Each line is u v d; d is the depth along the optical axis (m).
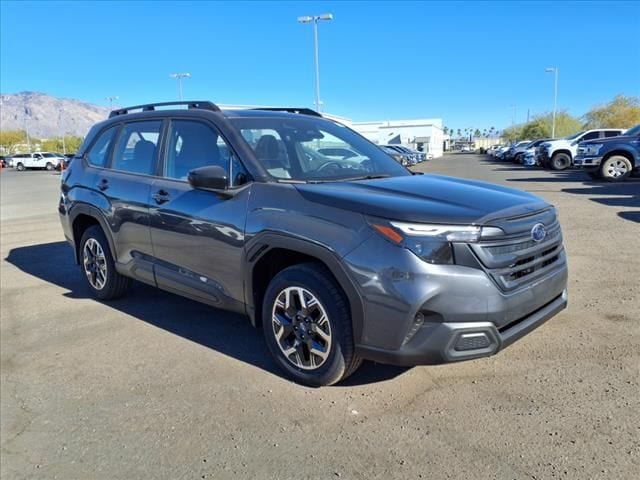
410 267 2.78
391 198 3.08
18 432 3.05
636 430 2.76
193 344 4.17
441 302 2.77
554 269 3.38
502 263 2.90
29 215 13.30
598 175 16.91
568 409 2.99
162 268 4.28
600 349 3.73
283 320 3.41
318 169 3.88
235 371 3.66
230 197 3.64
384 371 3.54
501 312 2.88
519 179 18.73
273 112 4.40
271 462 2.65
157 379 3.60
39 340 4.40
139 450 2.81
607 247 6.78
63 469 2.69
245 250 3.47
